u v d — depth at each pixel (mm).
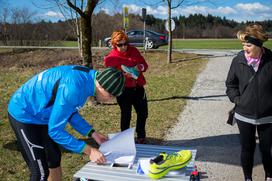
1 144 5512
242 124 3682
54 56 20344
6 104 8742
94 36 31891
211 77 12062
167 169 2764
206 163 4785
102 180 2725
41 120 2992
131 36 23234
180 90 9805
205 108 7820
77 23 18172
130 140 2959
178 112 7418
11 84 12562
